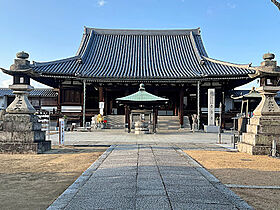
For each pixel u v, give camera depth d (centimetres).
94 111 3422
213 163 855
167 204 433
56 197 502
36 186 580
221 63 3294
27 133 1070
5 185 588
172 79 2991
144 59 3594
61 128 1339
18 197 501
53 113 3466
